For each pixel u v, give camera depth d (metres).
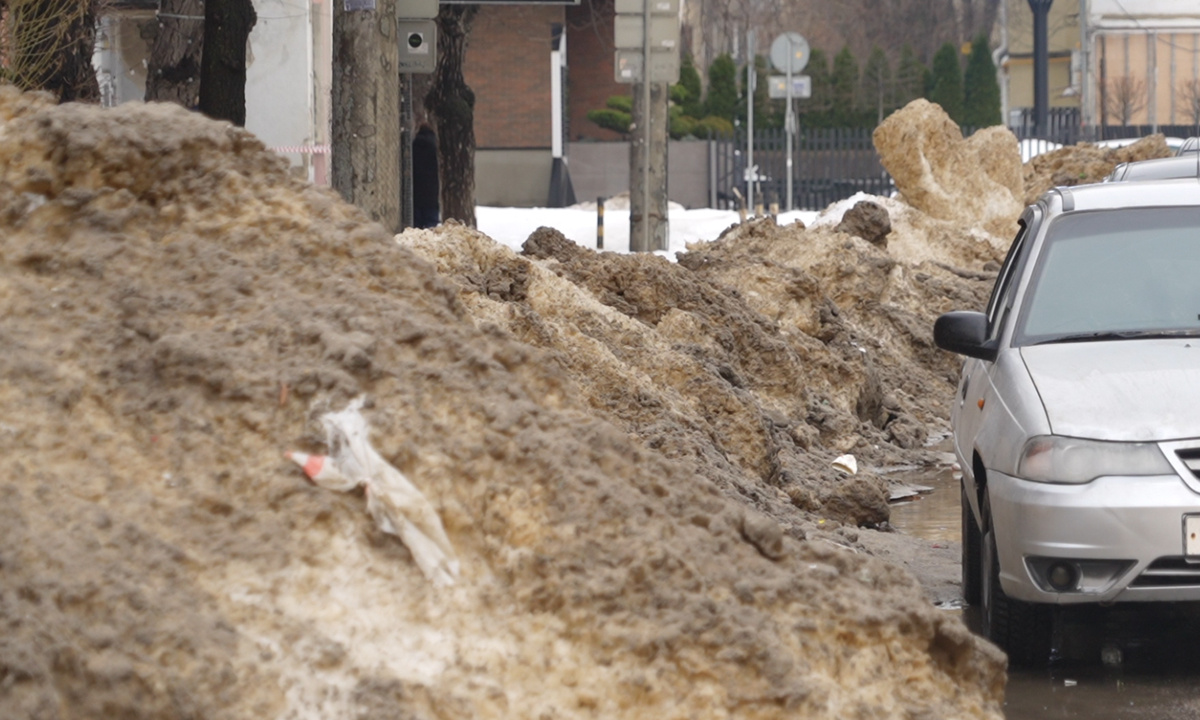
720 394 29.77
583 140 151.00
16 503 10.91
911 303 56.16
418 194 66.50
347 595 11.20
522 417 12.19
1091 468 17.20
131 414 11.87
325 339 12.19
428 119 79.50
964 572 21.86
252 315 12.52
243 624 10.77
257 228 13.24
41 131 13.02
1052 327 19.98
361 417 11.84
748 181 124.44
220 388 11.93
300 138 54.56
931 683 11.94
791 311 42.91
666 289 36.19
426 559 11.45
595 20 140.75
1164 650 18.95
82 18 42.22
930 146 80.00
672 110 151.25
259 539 11.27
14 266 12.60
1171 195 21.30
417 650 11.06
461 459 11.88
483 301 26.88
